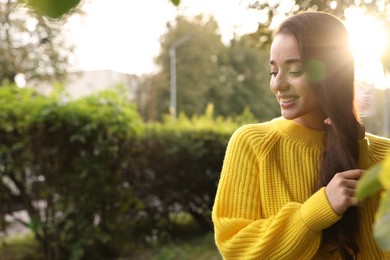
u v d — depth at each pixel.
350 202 1.21
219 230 1.40
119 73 37.56
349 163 1.37
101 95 5.83
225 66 39.44
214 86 36.22
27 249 6.38
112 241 5.96
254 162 1.49
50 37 18.73
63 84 5.81
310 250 1.30
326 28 1.32
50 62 19.64
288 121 1.55
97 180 5.64
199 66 34.78
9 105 5.46
